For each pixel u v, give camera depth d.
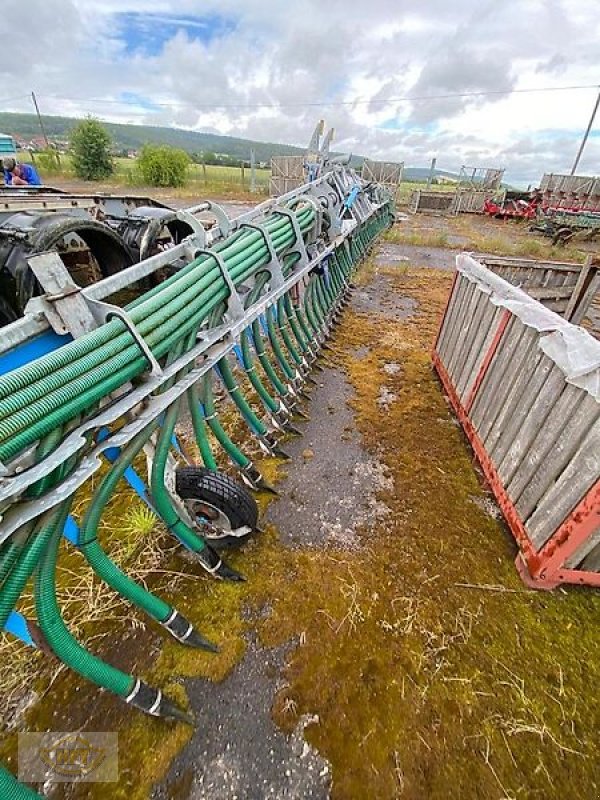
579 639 1.64
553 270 3.79
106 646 1.53
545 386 1.83
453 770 1.28
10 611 0.94
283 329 3.04
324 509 2.18
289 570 1.85
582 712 1.43
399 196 18.00
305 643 1.58
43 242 2.60
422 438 2.75
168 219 3.19
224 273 1.84
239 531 1.83
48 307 1.09
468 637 1.63
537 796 1.24
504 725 1.38
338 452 2.60
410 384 3.40
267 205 2.91
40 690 1.40
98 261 3.21
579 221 10.48
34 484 0.99
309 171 5.08
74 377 1.03
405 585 1.81
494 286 2.51
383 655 1.55
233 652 1.54
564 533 1.61
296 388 3.06
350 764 1.28
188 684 1.44
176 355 1.54
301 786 1.23
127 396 1.23
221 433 2.08
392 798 1.22
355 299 5.32
